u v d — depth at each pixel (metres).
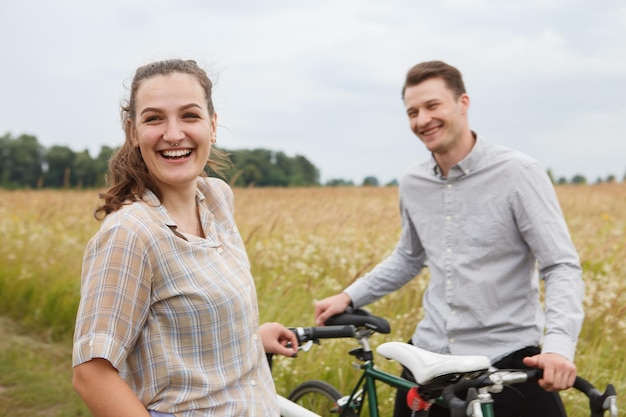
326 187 15.14
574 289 2.63
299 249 6.45
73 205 10.96
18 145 53.38
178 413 1.73
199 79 1.88
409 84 3.02
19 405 5.11
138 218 1.73
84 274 1.72
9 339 6.46
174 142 1.80
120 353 1.66
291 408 3.06
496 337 2.86
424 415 2.47
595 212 11.08
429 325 3.05
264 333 2.77
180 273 1.74
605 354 4.05
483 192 2.88
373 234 7.23
